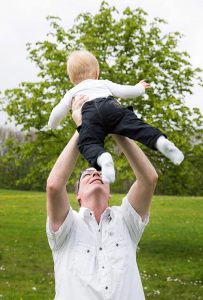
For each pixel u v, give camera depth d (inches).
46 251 832.3
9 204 1540.4
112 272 171.3
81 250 175.2
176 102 797.2
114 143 807.7
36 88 828.6
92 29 871.1
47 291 551.8
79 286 170.6
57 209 174.9
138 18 868.0
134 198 181.6
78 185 193.9
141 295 173.8
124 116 166.7
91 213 180.7
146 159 177.8
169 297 540.1
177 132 821.9
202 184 1622.8
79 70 189.9
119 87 185.8
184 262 758.5
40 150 842.8
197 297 544.4
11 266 701.9
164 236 1010.1
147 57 871.1
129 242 180.4
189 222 1178.6
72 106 181.9
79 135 170.4
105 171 152.8
